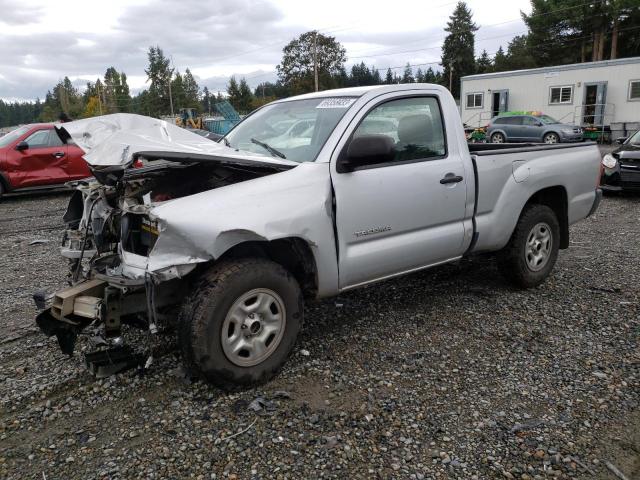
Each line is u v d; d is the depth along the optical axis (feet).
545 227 17.20
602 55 158.30
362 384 11.63
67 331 11.94
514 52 206.28
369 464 9.11
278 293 11.47
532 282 17.10
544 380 11.73
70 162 39.75
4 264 21.86
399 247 13.41
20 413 10.72
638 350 13.07
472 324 14.75
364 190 12.57
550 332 14.19
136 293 10.96
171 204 10.46
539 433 9.89
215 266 11.01
